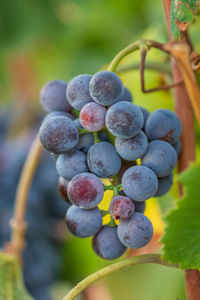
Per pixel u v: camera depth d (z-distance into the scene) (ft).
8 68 3.78
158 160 1.07
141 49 1.06
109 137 1.08
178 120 1.11
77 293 1.11
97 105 1.05
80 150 1.09
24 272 2.50
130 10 3.17
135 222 1.05
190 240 1.10
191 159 1.18
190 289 1.13
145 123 1.12
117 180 1.07
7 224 2.56
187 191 1.10
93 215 1.07
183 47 1.02
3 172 2.73
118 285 2.27
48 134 1.05
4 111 3.49
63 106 1.14
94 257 2.49
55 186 2.71
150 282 2.02
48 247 2.62
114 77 1.02
